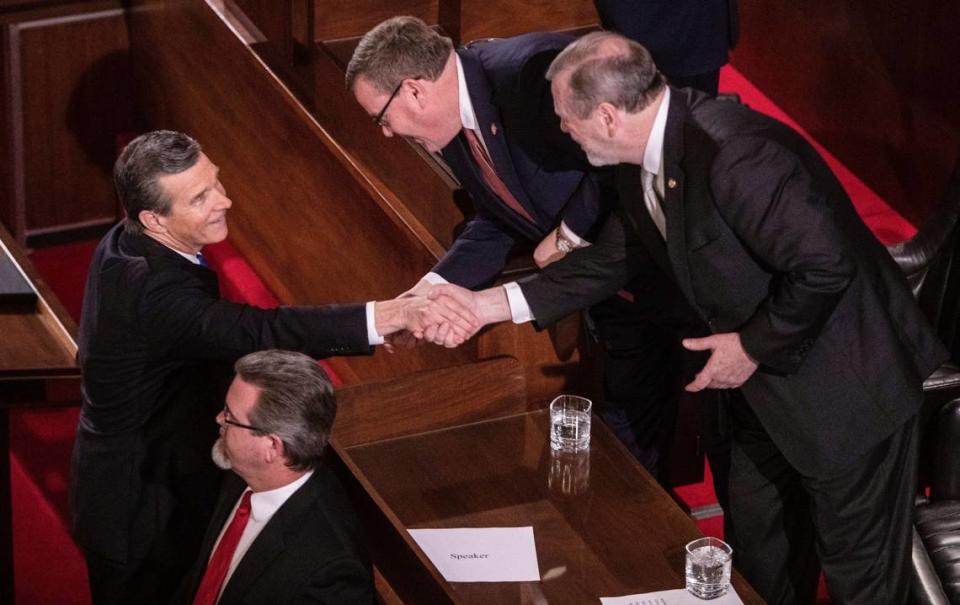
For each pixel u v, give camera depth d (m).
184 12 11.12
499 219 7.75
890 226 11.02
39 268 12.45
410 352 9.03
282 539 5.97
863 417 6.53
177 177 6.88
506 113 7.14
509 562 6.49
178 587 6.88
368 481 6.73
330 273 9.94
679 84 8.16
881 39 10.88
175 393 7.31
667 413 8.20
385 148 8.79
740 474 7.23
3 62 12.02
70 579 9.16
